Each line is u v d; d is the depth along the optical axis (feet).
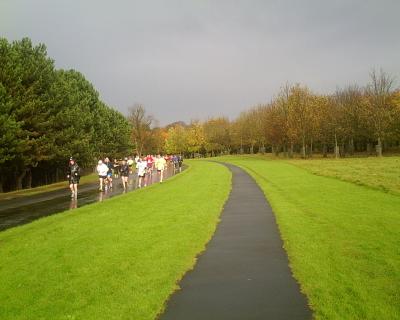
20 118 118.11
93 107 209.67
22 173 134.92
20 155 114.01
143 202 67.62
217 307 23.09
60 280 28.45
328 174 107.34
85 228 46.14
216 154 434.30
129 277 28.30
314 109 240.32
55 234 43.60
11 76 115.34
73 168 86.63
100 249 36.17
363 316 21.07
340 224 43.47
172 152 401.70
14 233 45.93
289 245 35.86
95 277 28.60
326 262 30.22
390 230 39.75
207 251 35.09
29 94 121.70
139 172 105.50
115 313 22.48
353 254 32.04
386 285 25.21
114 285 26.86
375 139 249.96
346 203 57.82
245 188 85.97
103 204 67.05
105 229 45.01
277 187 84.94
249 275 28.43
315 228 42.27
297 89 246.27
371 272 27.66
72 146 136.98
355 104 262.47
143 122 367.45
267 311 22.31
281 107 253.85
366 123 241.96
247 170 153.28
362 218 46.26
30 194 102.68
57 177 169.99
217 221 48.60
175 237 39.88
